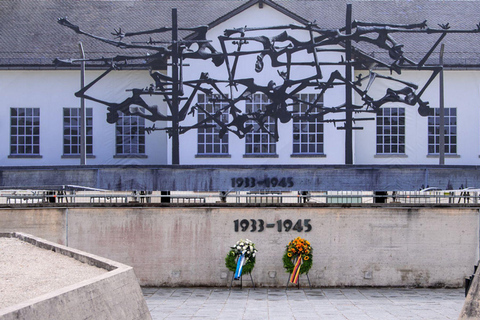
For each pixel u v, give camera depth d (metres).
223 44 25.98
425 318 16.98
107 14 33.50
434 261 23.12
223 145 27.38
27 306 7.55
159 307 19.02
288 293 21.97
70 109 28.06
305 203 23.14
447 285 23.08
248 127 25.95
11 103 28.05
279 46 27.61
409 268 23.12
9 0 34.59
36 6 34.03
